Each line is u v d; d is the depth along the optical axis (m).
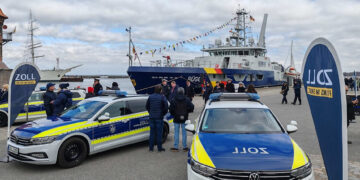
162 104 6.34
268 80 32.38
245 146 3.82
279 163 3.36
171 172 5.01
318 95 3.34
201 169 3.44
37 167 5.31
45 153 4.91
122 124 6.25
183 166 5.36
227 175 3.27
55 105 7.42
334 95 3.00
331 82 3.05
